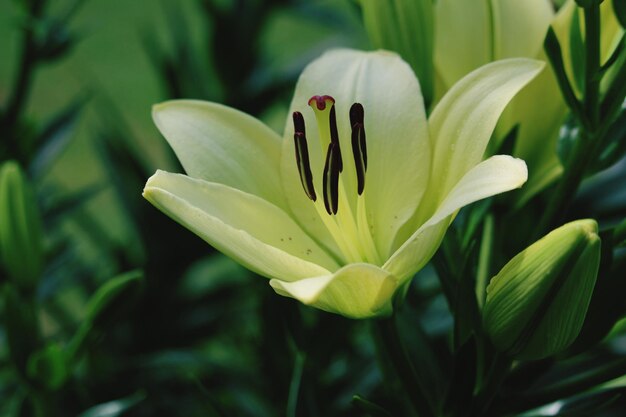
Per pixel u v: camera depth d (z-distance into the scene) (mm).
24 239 706
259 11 873
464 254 652
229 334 847
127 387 804
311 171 642
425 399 625
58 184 893
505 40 647
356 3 719
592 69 619
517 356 610
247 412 761
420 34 647
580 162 634
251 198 625
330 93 646
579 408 639
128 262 844
